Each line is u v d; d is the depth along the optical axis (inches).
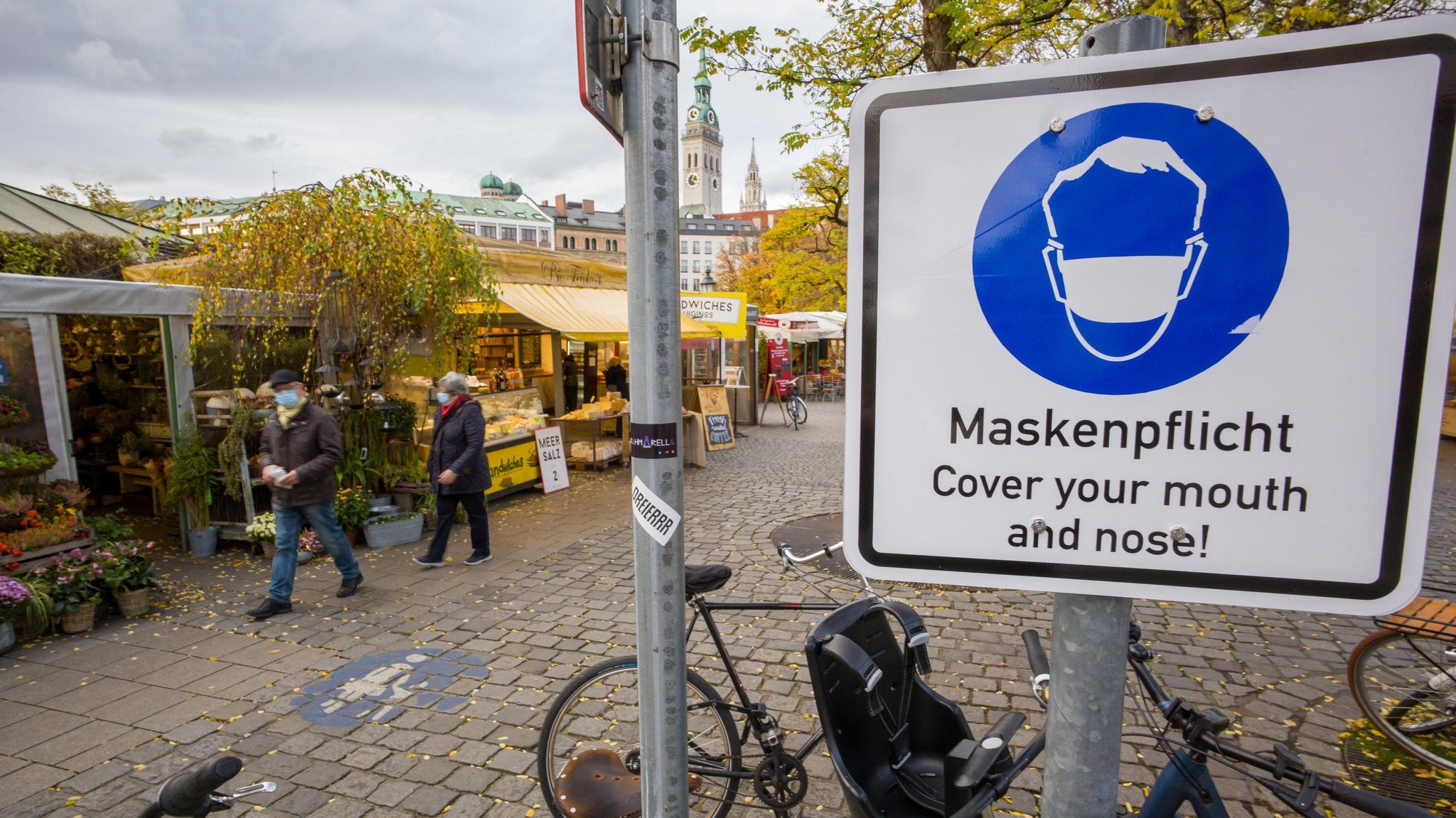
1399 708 134.2
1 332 222.2
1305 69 38.6
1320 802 118.3
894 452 46.4
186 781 58.7
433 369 339.3
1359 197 38.8
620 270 508.1
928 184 43.9
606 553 263.7
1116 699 45.8
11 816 119.0
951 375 44.9
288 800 121.9
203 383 276.7
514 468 358.9
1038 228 42.8
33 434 229.8
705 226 4648.1
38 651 181.3
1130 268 41.8
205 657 177.3
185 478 261.6
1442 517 292.7
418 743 138.9
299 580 235.0
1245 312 40.8
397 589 225.6
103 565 200.4
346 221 273.0
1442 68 37.1
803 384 965.8
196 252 298.5
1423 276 38.5
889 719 99.0
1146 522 43.4
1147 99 40.7
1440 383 38.8
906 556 47.0
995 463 45.0
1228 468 42.0
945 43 232.7
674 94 58.1
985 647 176.2
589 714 133.0
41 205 428.8
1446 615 122.7
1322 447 40.8
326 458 207.0
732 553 260.1
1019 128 42.5
